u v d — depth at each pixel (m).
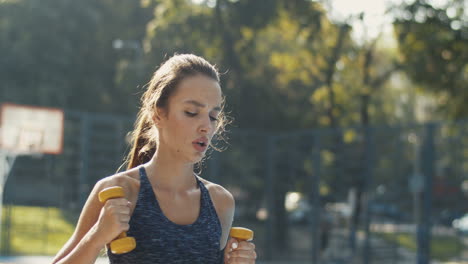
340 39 20.95
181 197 1.99
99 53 28.09
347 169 15.69
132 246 1.75
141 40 29.30
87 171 15.61
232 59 20.58
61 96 25.83
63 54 26.25
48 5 26.55
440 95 21.08
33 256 14.35
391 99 33.03
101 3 29.06
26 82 26.02
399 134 14.20
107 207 1.75
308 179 17.45
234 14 20.30
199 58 2.01
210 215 2.00
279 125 21.31
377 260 14.48
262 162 18.11
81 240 1.77
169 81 1.96
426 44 19.81
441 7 19.98
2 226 15.42
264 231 18.88
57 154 16.17
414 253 14.10
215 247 1.96
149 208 1.89
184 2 21.08
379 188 14.58
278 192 18.25
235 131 17.56
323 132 15.87
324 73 21.47
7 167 14.80
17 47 25.50
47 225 15.48
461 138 12.80
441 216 13.17
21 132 14.46
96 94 27.36
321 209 16.42
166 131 1.96
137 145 2.24
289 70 21.83
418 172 13.51
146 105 2.04
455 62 19.91
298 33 20.92
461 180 12.84
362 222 15.53
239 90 20.41
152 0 23.47
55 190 16.19
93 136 15.71
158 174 1.98
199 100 1.93
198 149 1.95
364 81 21.62
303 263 17.45
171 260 1.86
